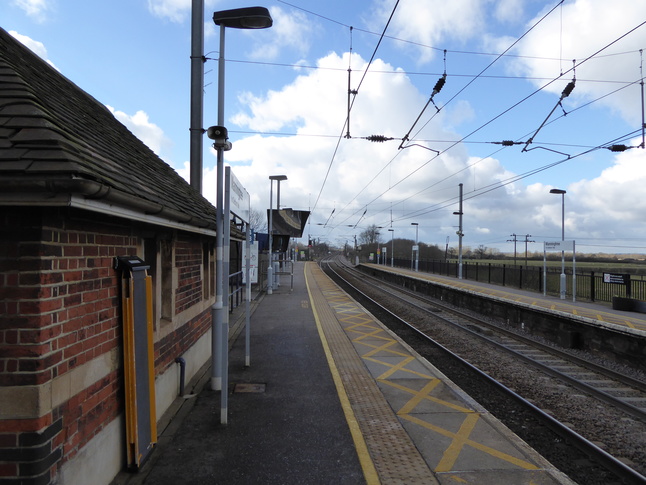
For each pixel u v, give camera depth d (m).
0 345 2.53
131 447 3.72
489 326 13.99
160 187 4.73
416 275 32.53
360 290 27.67
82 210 2.79
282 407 5.51
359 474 3.85
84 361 3.08
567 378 7.96
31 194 2.43
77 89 6.12
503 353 10.25
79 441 3.01
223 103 5.98
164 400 5.14
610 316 12.40
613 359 10.05
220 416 5.09
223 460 4.07
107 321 3.45
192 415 5.18
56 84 4.82
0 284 2.54
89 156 3.09
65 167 2.47
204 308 7.57
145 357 3.97
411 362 7.88
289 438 4.58
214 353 6.14
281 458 4.14
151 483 3.63
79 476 3.01
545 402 6.81
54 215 2.67
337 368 7.43
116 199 2.87
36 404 2.54
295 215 30.52
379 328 11.48
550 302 16.38
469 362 9.35
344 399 5.82
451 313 17.38
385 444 4.47
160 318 5.18
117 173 3.36
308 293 20.78
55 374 2.71
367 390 6.27
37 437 2.54
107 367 3.45
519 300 16.86
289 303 16.55
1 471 2.53
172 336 5.50
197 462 4.02
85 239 3.08
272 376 6.89
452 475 3.85
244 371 7.17
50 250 2.65
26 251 2.55
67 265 2.85
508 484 3.70
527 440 5.35
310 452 4.27
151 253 4.71
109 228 3.48
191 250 6.48
